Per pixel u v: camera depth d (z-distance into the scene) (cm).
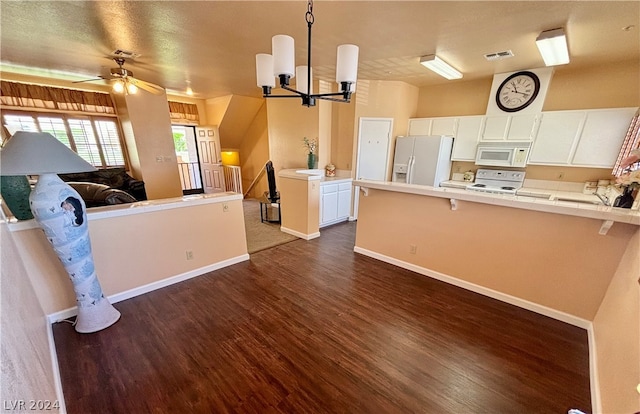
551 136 362
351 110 484
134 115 483
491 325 210
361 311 228
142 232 243
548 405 146
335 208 475
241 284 271
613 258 187
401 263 311
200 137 695
